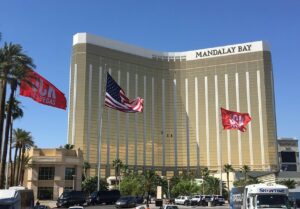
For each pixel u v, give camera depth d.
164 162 174.75
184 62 184.12
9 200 27.09
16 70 41.03
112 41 175.38
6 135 45.16
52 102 37.22
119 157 165.00
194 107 177.88
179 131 177.50
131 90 175.38
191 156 173.25
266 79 169.88
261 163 161.88
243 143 165.50
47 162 87.56
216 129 171.12
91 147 160.50
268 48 173.62
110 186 141.12
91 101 164.75
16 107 64.94
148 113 176.75
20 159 83.12
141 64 180.50
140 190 116.38
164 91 182.88
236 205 34.81
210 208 65.75
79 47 169.00
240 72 173.62
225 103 172.88
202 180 140.12
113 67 172.88
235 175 143.62
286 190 24.89
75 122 161.88
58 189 86.94
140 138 172.25
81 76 166.00
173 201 86.50
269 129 164.62
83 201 63.31
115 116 167.62
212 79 177.62
